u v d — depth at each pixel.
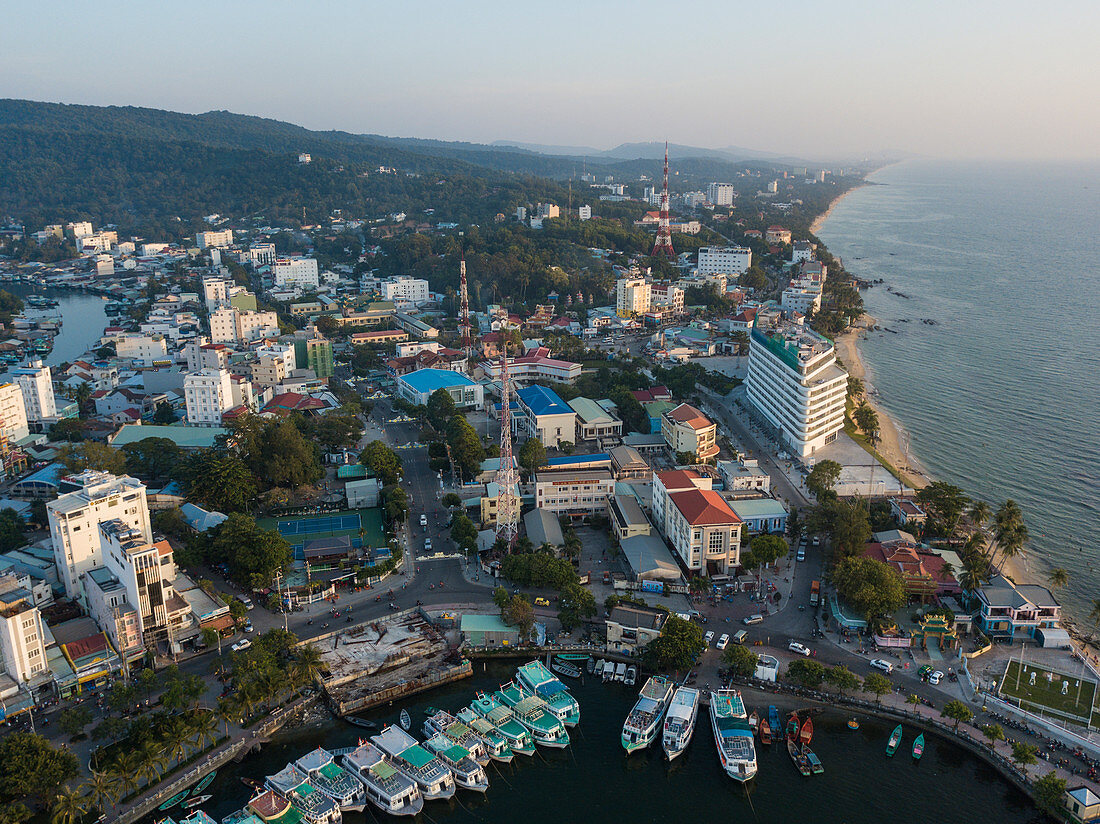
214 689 185.00
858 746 172.38
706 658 197.38
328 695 186.50
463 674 195.00
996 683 186.25
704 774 166.38
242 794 159.50
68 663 185.50
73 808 145.50
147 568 190.12
